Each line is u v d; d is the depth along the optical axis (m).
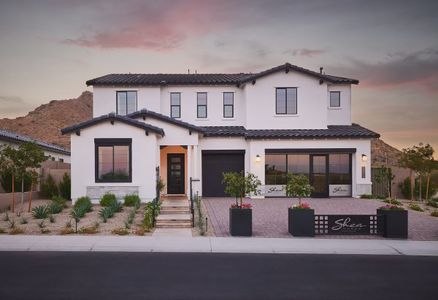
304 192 15.45
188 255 12.29
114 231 15.27
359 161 26.81
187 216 18.11
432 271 10.71
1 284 9.13
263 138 26.52
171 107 28.95
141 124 22.77
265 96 27.73
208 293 8.62
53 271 10.28
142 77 29.88
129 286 9.05
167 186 27.28
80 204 20.64
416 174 27.67
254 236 15.08
